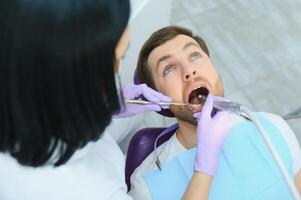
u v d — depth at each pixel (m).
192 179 0.95
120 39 0.59
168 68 1.15
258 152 1.13
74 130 0.60
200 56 1.16
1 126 0.59
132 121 1.30
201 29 2.27
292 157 1.17
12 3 0.50
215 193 1.09
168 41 1.16
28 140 0.60
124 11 0.56
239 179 1.10
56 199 0.73
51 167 0.70
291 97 2.04
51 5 0.50
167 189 1.12
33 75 0.53
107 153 0.87
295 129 1.90
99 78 0.58
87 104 0.59
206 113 1.00
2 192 0.72
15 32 0.50
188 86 1.13
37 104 0.56
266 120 1.19
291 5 2.36
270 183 1.11
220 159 1.10
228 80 2.09
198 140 0.98
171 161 1.14
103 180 0.78
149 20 1.49
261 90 2.06
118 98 0.64
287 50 2.20
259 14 2.32
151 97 1.06
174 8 2.34
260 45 2.21
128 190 1.20
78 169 0.74
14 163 0.68
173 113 1.16
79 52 0.53
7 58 0.52
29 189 0.71
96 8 0.52
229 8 2.34
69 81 0.55
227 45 2.21
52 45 0.52
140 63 1.20
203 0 2.37
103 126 0.65
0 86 0.54
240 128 1.14
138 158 1.23
